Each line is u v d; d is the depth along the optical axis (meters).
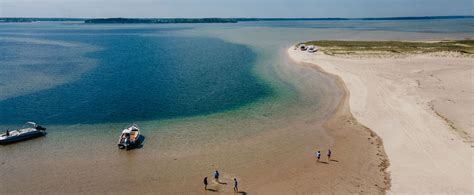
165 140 35.81
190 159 31.64
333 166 30.08
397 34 163.25
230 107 46.69
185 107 47.00
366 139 35.34
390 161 30.44
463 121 38.16
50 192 26.59
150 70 72.69
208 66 76.38
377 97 48.06
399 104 44.66
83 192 26.58
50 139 36.28
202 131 38.22
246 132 37.78
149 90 56.09
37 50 108.75
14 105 47.97
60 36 174.38
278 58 83.94
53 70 72.69
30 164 30.88
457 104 43.78
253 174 29.06
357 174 28.59
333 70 65.38
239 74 67.12
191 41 138.75
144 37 164.50
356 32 184.75
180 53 98.75
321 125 39.59
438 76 57.97
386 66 66.81
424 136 34.84
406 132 36.03
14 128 39.88
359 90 51.88
